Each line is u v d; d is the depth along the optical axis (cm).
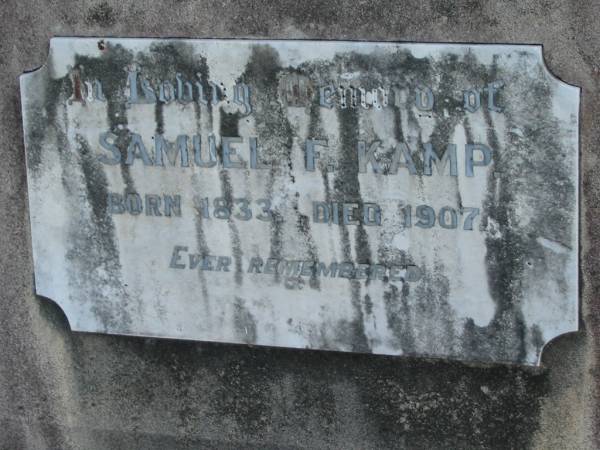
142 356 209
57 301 207
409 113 179
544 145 175
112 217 199
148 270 200
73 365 213
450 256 185
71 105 194
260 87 184
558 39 173
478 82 175
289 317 196
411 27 178
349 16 180
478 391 194
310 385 202
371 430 202
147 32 190
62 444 219
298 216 189
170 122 190
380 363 197
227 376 206
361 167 184
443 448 199
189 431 212
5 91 200
